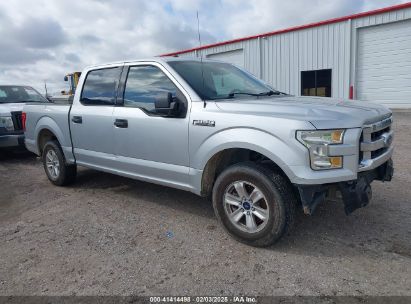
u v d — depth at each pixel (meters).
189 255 3.56
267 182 3.44
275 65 18.38
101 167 5.22
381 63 15.23
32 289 3.11
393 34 14.70
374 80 15.55
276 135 3.34
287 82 18.08
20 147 8.59
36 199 5.55
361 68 15.80
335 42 16.12
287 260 3.39
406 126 10.83
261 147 3.40
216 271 3.26
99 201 5.29
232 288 2.99
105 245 3.86
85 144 5.39
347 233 3.87
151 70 4.53
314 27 16.69
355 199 3.33
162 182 4.41
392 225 4.02
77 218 4.66
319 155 3.21
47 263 3.54
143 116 4.46
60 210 5.00
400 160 6.82
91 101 5.32
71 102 5.75
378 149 3.67
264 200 3.51
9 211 5.09
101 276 3.26
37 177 6.95
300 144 3.22
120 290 3.03
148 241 3.91
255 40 18.88
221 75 4.71
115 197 5.44
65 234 4.18
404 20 14.31
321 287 2.95
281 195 3.41
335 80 16.44
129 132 4.64
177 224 4.33
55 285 3.15
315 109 3.46
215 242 3.82
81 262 3.52
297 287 2.96
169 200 5.18
